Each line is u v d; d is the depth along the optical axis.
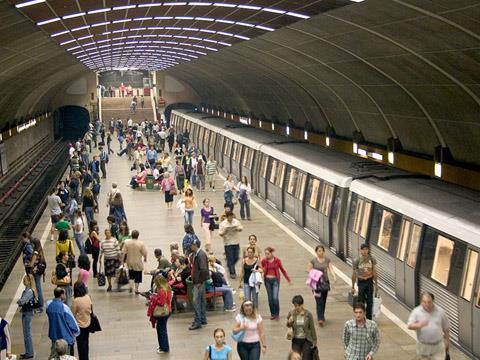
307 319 11.97
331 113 33.56
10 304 17.92
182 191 34.78
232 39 30.94
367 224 19.34
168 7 23.11
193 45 39.06
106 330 15.79
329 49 23.30
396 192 18.33
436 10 14.23
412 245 16.36
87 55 42.69
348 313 16.20
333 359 13.45
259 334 11.95
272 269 15.81
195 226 27.08
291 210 27.75
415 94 22.03
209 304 17.23
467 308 13.61
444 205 16.14
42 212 31.98
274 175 30.77
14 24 18.92
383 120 26.98
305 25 21.25
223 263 21.33
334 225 22.12
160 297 14.02
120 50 46.38
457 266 14.21
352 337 10.79
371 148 29.19
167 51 47.41
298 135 41.00
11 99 36.94
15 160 44.72
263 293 18.27
